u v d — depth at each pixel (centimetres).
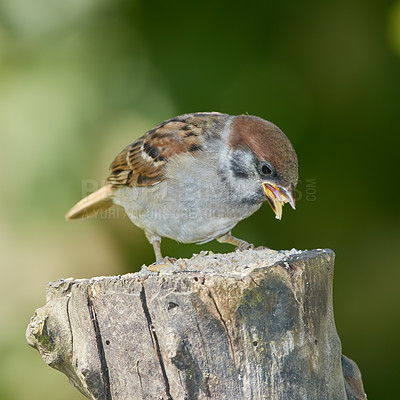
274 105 1262
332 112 1271
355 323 1244
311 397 589
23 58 1159
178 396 580
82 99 1123
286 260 606
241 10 1254
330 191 1280
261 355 574
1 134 1082
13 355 1049
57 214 1091
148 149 832
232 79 1238
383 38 1259
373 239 1276
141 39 1230
